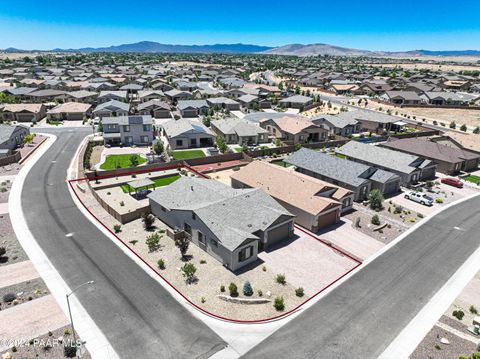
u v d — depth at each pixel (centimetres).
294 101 12338
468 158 6350
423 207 4788
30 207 4425
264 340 2416
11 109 9369
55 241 3644
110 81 15750
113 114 9656
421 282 3111
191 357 2255
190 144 7362
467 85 17100
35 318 2548
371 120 9175
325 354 2308
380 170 5266
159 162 6212
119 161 6316
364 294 2927
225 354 2289
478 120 10838
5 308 2639
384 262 3416
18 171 5706
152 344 2350
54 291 2855
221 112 11200
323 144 7625
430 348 2366
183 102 10931
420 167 5722
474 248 3706
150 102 10650
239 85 15275
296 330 2514
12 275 3044
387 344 2400
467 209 4731
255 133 7788
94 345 2322
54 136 7950
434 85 16825
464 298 2903
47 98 12069
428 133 8950
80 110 9769
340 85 16162
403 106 12488
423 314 2703
